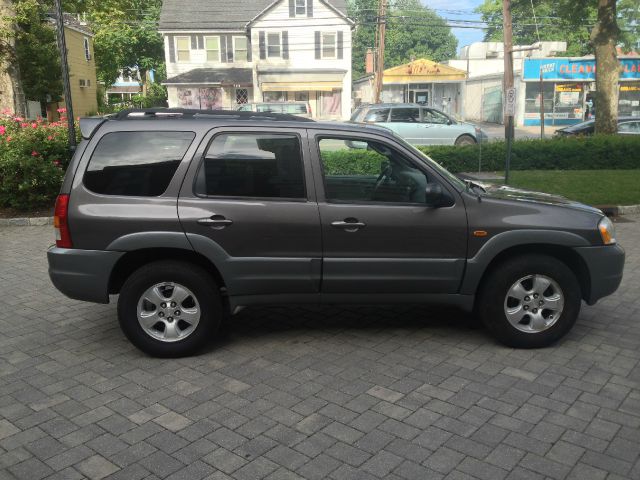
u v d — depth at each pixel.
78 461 3.39
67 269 4.68
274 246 4.73
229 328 5.49
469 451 3.47
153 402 4.09
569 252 5.01
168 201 4.66
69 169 4.72
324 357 4.82
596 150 16.20
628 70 39.28
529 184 13.21
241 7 42.31
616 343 5.12
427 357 4.81
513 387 4.28
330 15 39.88
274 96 41.06
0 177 10.89
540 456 3.41
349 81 40.75
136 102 45.59
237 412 3.94
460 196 4.82
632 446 3.51
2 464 3.36
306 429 3.72
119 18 22.39
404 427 3.74
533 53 42.22
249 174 4.74
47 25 26.03
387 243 4.78
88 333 5.43
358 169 4.79
